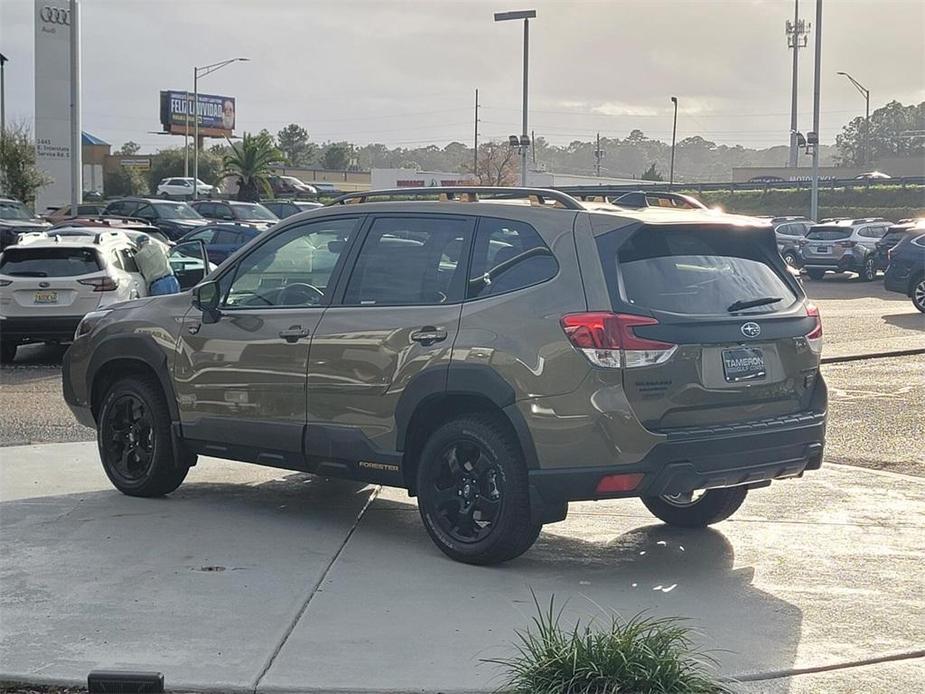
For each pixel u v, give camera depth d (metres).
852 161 151.25
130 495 7.92
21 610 5.56
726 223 6.31
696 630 5.34
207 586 5.95
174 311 7.68
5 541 6.78
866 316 21.55
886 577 6.20
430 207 6.68
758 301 6.26
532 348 5.92
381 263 6.77
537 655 4.59
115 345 7.87
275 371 7.00
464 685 4.66
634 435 5.72
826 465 9.10
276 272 7.22
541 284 6.04
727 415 6.02
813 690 4.64
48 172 48.19
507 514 6.09
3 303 15.32
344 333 6.70
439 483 6.43
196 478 8.62
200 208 38.91
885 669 4.88
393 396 6.47
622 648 4.55
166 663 4.89
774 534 7.08
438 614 5.53
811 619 5.51
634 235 5.97
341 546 6.74
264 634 5.24
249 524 7.24
